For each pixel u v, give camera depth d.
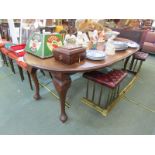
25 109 1.70
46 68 1.12
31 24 2.29
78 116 1.62
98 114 1.66
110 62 1.32
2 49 2.43
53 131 1.42
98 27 2.33
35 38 1.39
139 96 2.08
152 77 2.71
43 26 2.15
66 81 1.24
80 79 2.47
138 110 1.78
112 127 1.50
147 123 1.57
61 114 1.50
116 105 1.84
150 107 1.84
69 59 1.13
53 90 2.09
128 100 1.97
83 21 2.18
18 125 1.47
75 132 1.42
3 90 2.05
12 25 2.60
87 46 1.66
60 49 1.17
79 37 1.70
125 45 1.80
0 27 3.01
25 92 2.02
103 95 2.03
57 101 1.86
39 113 1.64
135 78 2.57
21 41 2.38
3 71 2.66
